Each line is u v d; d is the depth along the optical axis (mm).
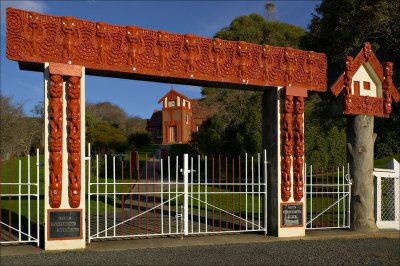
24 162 20047
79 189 6969
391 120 17656
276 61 8719
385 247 7852
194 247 7406
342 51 18703
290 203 8641
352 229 9461
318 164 21188
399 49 17328
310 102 23297
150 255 6637
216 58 8156
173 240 7980
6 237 8258
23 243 7383
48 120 6902
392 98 9836
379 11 16734
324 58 9266
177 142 49344
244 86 8641
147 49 7629
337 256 6941
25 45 6738
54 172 6777
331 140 22156
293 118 8727
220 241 7961
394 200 9938
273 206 8695
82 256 6410
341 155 22703
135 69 7484
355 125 9523
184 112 49906
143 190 17828
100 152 28922
